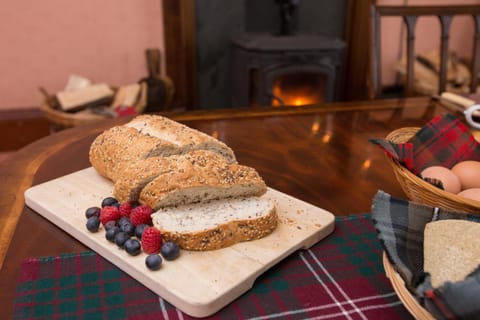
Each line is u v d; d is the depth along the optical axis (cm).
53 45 290
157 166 84
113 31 296
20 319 62
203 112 143
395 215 67
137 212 79
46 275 71
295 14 329
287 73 287
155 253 73
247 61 286
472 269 55
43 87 298
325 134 129
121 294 68
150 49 295
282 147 120
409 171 79
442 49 177
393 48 355
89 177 101
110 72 306
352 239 82
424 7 172
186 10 295
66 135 127
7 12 276
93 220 79
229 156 103
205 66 321
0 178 102
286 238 79
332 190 99
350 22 328
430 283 53
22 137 295
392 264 59
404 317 64
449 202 73
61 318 63
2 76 289
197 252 75
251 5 316
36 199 90
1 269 72
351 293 69
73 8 285
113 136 98
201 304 63
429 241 61
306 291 69
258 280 72
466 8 175
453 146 97
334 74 293
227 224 76
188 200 83
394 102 157
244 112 145
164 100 284
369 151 119
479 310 48
